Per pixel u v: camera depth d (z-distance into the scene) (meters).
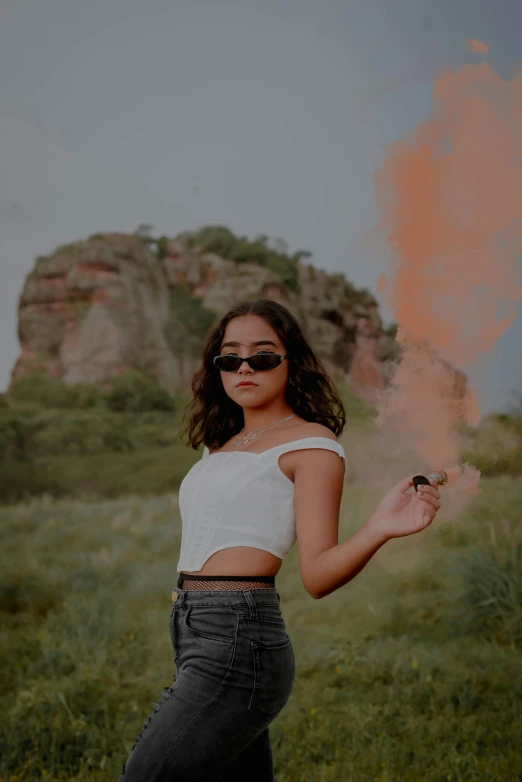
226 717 1.62
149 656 4.43
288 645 1.75
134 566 6.62
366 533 1.51
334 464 1.73
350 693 3.71
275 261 56.44
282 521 1.74
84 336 46.56
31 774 3.03
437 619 4.73
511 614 4.46
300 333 2.04
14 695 3.91
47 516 9.47
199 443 2.30
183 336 51.56
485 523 5.75
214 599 1.69
